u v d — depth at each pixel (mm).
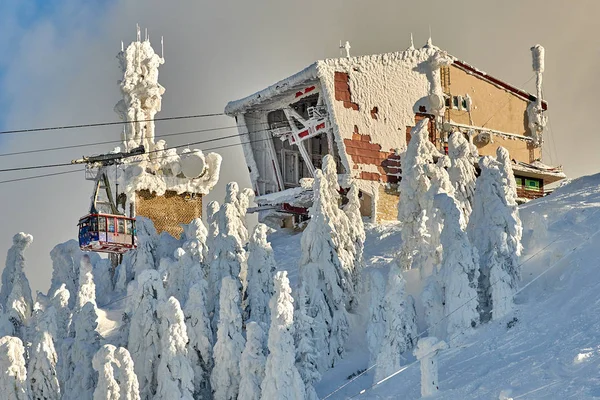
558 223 76188
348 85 107312
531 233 75375
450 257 68188
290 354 63531
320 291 73375
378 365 65562
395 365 65250
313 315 72375
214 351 69938
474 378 61062
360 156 106375
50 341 71562
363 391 63844
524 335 64125
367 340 68625
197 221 81125
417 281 76812
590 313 63250
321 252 74688
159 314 71250
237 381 69062
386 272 81062
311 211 76000
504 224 70062
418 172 79688
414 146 80812
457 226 68750
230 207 79062
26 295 85312
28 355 76750
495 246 69188
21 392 68625
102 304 88750
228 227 78500
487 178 71125
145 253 90125
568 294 66438
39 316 78438
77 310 79312
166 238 92062
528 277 70375
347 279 74938
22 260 86438
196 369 71125
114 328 82500
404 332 66938
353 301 75250
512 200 70812
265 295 75875
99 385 67562
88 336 73750
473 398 58625
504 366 61219
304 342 67000
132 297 74375
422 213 77375
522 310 66875
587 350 59125
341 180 105375
